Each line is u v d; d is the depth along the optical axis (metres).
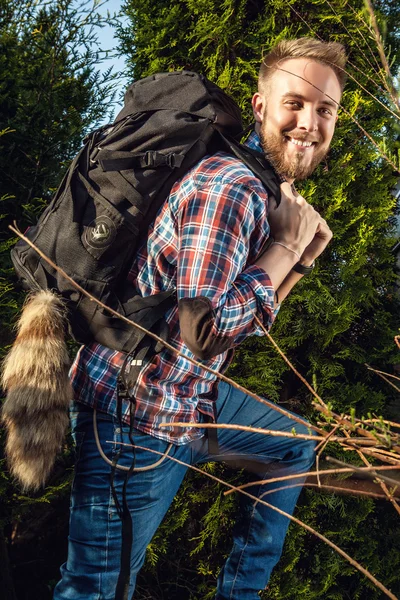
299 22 2.41
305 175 1.59
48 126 2.46
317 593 2.30
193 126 1.38
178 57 2.55
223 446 1.69
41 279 1.40
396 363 2.54
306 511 2.25
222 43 2.42
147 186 1.33
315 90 1.49
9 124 2.40
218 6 2.44
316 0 2.31
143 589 2.41
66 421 1.40
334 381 2.46
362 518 2.29
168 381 1.37
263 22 2.40
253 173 1.39
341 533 2.32
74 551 1.40
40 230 1.40
